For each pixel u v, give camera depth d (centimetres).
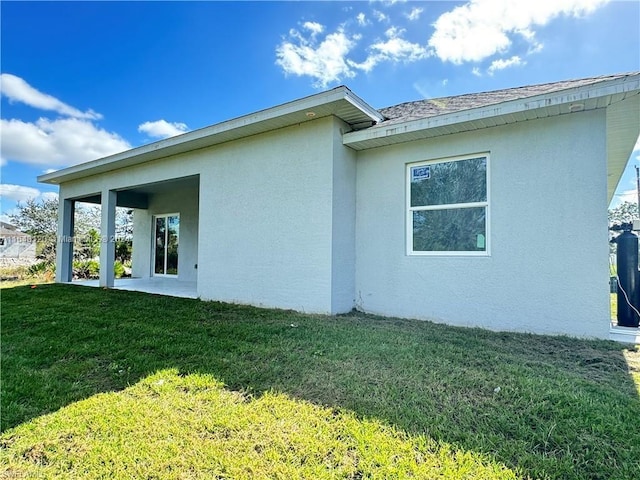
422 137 551
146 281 1151
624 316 501
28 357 394
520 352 378
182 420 245
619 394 268
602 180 435
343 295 589
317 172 587
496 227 494
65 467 201
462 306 515
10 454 214
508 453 200
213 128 671
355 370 324
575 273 444
